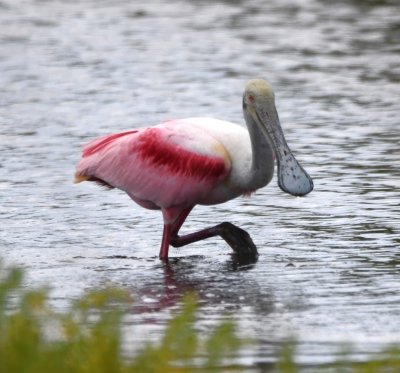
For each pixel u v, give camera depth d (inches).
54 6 1594.5
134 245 606.2
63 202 689.0
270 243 601.9
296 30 1369.3
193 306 403.5
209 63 1164.5
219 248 604.7
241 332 453.1
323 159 777.6
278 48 1251.2
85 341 370.3
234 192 591.5
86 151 615.2
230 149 585.0
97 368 354.6
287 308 489.7
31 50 1245.7
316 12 1512.1
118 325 387.2
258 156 574.6
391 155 784.9
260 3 1605.6
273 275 544.4
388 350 428.1
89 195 706.2
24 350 355.6
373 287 519.2
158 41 1300.4
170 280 539.8
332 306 492.1
